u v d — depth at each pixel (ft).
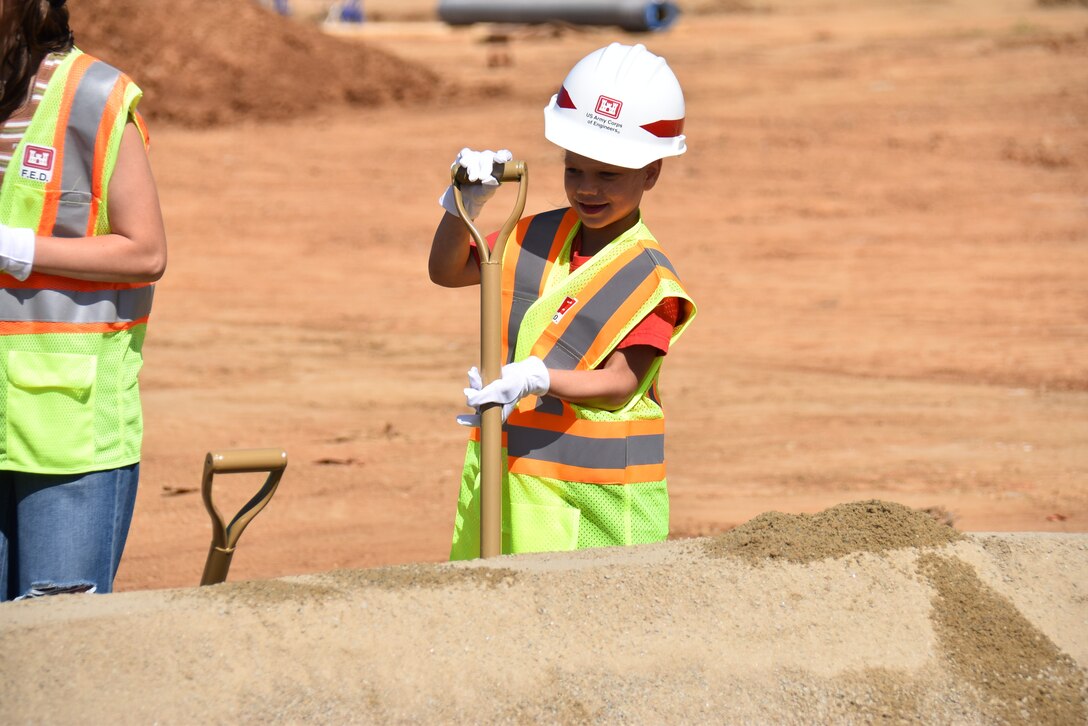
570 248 33.71
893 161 189.98
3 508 30.76
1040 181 177.27
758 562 27.84
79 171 29.35
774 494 67.10
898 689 26.02
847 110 226.58
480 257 30.25
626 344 31.86
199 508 63.36
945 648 26.96
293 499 65.41
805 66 275.80
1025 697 26.43
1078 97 229.86
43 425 29.48
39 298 29.27
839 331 112.37
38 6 28.71
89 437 29.91
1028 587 28.63
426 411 86.58
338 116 237.25
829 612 26.99
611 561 27.86
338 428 81.35
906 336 110.52
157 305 121.08
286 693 23.54
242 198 172.55
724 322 115.96
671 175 183.83
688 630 26.13
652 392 34.12
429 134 218.18
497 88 256.32
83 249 28.86
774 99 239.71
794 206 166.20
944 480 70.08
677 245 147.74
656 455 33.14
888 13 404.36
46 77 29.14
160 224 30.14
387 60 259.80
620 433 32.17
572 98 32.22
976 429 82.17
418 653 24.66
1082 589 28.76
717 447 77.51
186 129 223.10
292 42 253.85
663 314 32.22
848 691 25.77
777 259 141.59
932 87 245.24
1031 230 152.76
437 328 114.83
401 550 57.00
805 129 212.43
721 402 89.51
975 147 196.95
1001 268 136.26
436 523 61.67
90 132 29.19
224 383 93.45
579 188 32.22
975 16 383.24
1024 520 62.08
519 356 32.94
